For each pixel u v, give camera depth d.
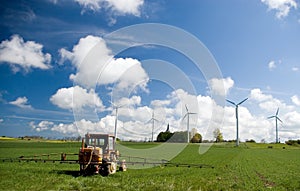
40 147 78.81
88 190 19.45
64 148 75.31
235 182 25.61
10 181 21.78
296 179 29.56
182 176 28.34
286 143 149.12
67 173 27.30
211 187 22.06
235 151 87.44
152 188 20.66
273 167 42.53
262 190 21.98
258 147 121.00
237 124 105.06
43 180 22.50
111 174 27.41
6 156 49.16
